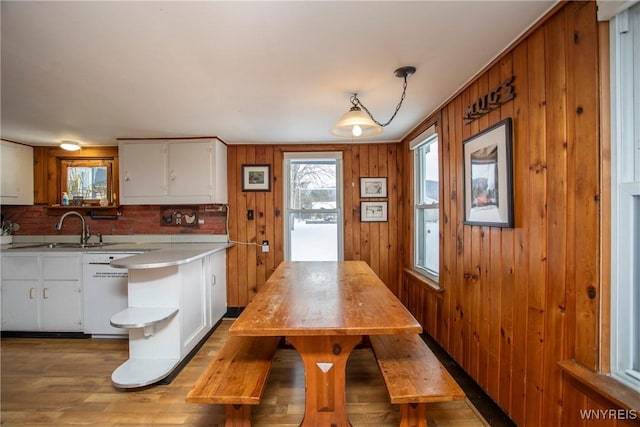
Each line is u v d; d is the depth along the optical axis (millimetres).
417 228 3291
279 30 1396
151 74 1833
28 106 2365
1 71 1782
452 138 2293
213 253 3223
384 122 2922
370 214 3686
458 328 2254
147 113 2555
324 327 1308
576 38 1209
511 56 1594
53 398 2053
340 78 1909
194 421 1832
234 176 3703
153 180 3373
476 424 1774
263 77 1887
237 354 1726
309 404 1532
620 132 1095
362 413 1881
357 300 1696
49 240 3650
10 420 1839
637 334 1086
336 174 3766
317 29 1392
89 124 2859
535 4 1246
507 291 1665
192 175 3359
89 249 3051
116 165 3672
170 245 3406
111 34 1416
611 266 1119
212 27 1366
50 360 2584
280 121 2807
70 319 3031
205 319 2992
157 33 1410
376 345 1806
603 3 1084
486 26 1396
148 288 2434
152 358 2414
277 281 2148
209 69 1774
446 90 2141
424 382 1423
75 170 3697
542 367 1407
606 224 1125
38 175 3656
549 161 1357
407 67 1774
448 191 2389
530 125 1469
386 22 1349
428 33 1439
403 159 3604
